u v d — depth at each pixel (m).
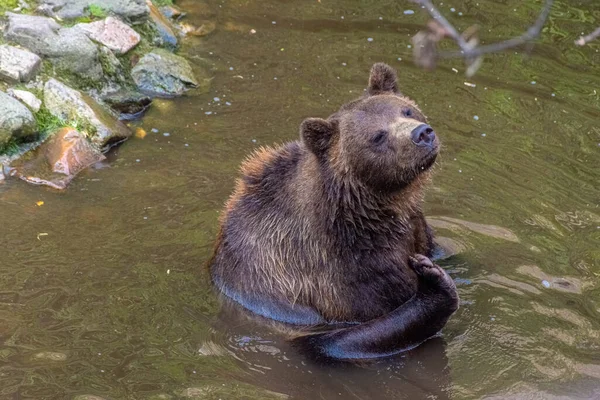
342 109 9.69
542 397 8.60
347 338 9.25
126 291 10.06
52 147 12.78
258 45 16.09
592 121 14.05
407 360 9.22
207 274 10.41
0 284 10.05
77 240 10.96
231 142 13.29
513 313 9.82
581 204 11.92
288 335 9.56
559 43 16.33
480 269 10.54
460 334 9.54
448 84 14.95
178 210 11.66
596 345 9.35
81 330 9.38
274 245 9.78
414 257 9.20
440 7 17.36
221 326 9.61
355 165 9.21
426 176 9.73
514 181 12.39
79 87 14.19
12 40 14.13
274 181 9.94
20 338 9.20
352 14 17.23
